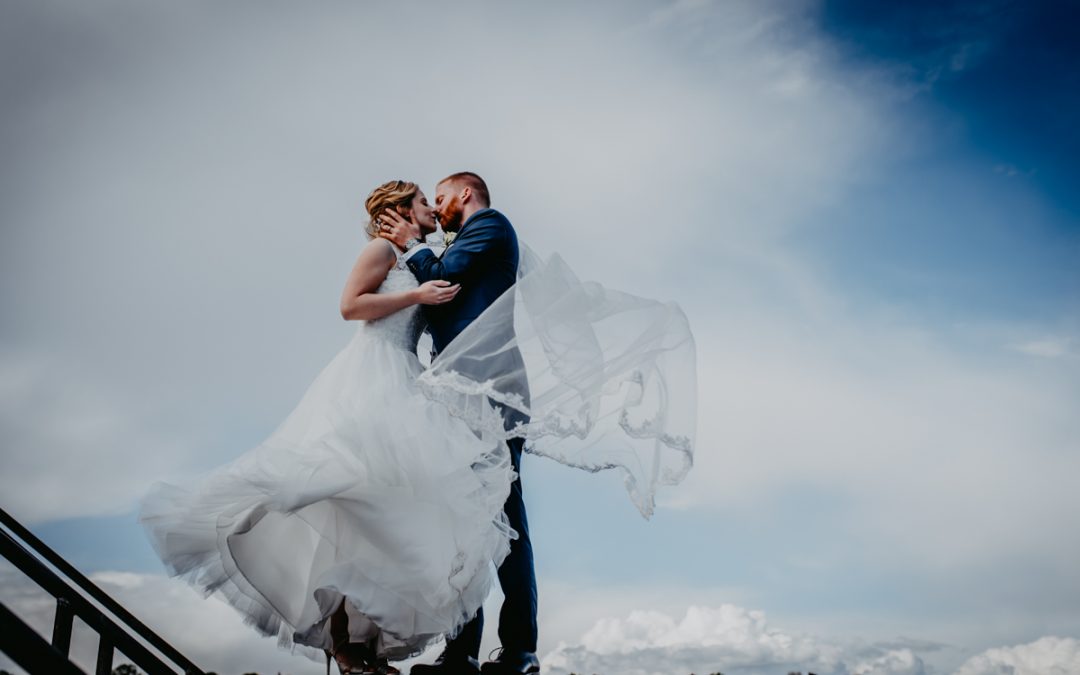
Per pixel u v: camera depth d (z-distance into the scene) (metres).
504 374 2.77
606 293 2.96
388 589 2.51
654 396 2.87
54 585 2.43
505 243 3.10
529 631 2.77
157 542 2.67
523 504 2.90
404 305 2.86
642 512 2.81
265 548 2.67
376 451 2.59
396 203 3.13
